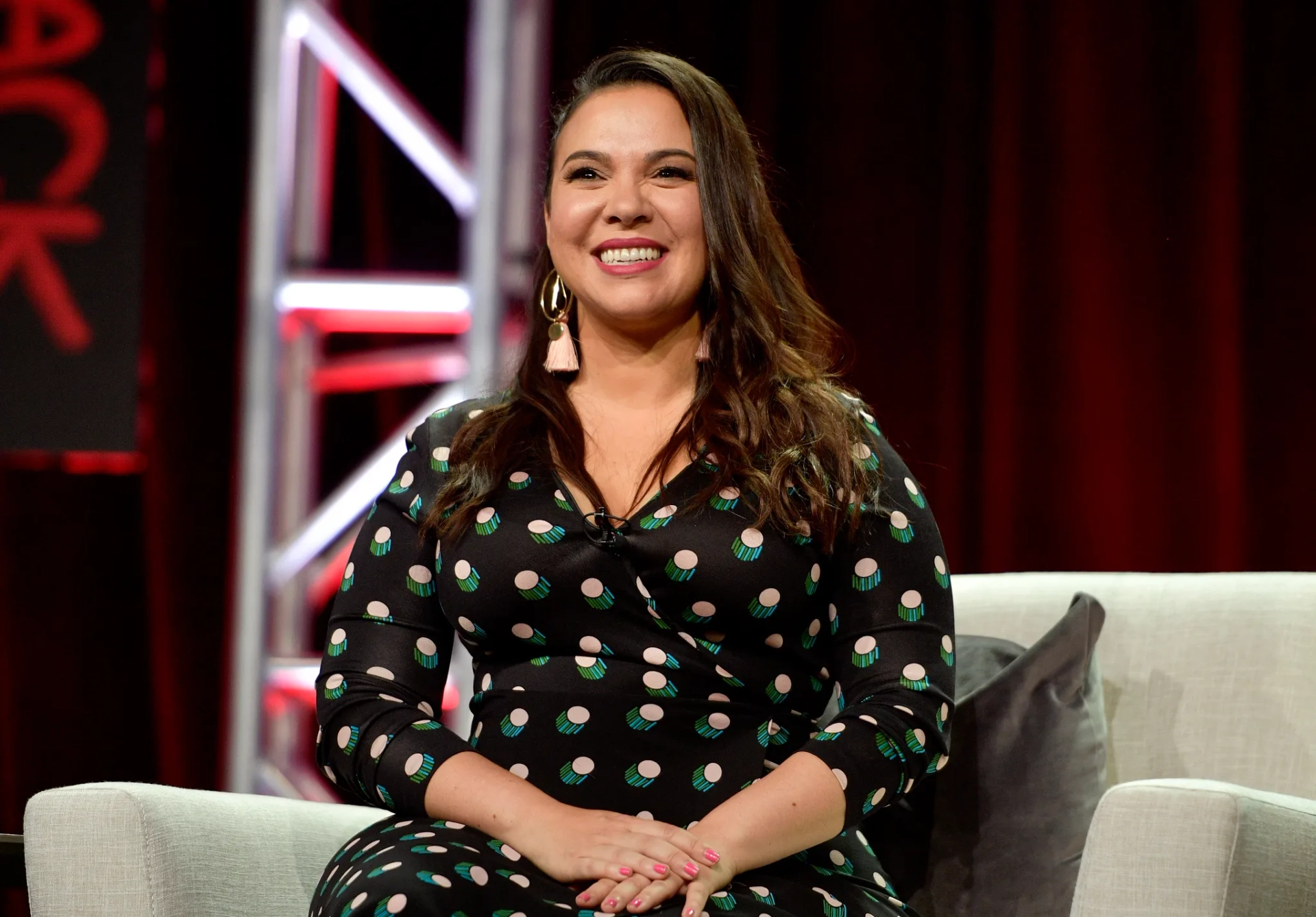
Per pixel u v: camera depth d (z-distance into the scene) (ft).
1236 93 40.22
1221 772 23.15
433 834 18.01
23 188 39.52
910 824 22.25
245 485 38.04
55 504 49.47
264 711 37.91
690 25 45.27
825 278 44.16
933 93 43.70
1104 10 41.52
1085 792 21.95
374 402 47.91
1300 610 23.59
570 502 20.22
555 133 22.82
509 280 37.27
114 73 39.70
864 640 20.08
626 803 18.72
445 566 20.57
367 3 47.70
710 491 19.97
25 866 19.69
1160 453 40.55
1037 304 41.81
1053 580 25.70
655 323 21.57
